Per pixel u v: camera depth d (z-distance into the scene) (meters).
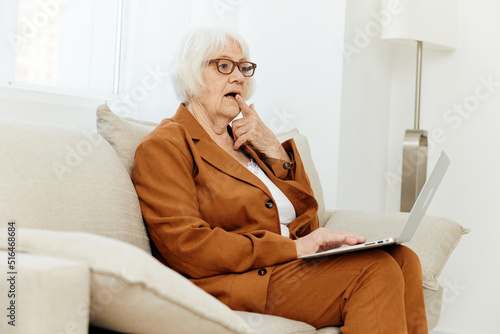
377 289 1.39
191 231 1.49
